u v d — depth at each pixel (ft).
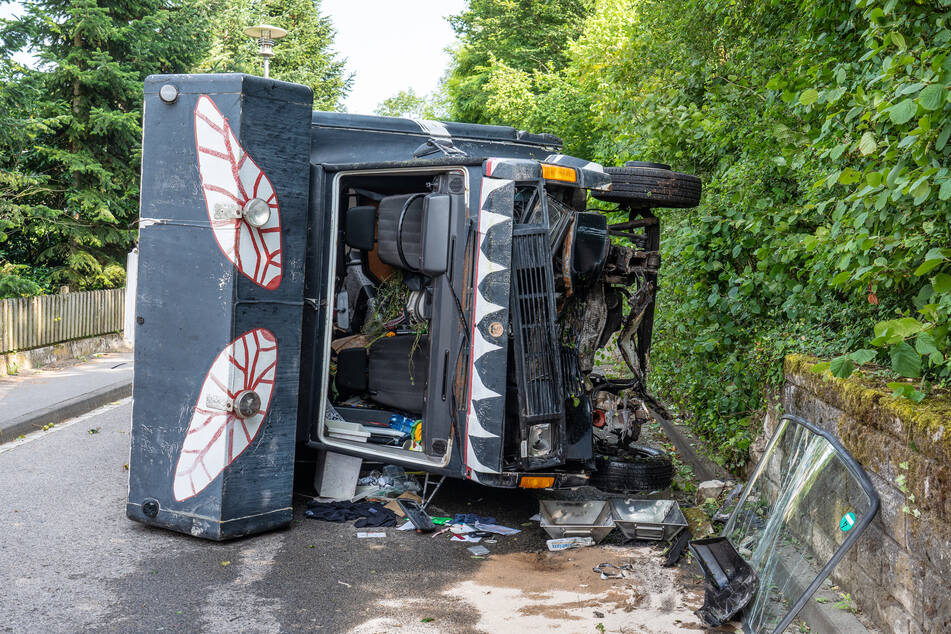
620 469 20.98
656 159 30.68
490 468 19.07
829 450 14.40
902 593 12.17
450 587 16.37
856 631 12.80
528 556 18.52
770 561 14.94
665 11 32.55
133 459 19.24
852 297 17.94
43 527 19.01
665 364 33.78
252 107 18.21
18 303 42.57
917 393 11.90
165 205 18.83
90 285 60.95
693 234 25.34
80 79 56.24
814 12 18.61
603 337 22.30
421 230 19.99
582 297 21.24
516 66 110.93
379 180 23.50
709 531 18.76
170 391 18.75
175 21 62.85
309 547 18.49
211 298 18.25
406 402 22.49
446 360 20.22
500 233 18.94
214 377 18.19
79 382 39.37
